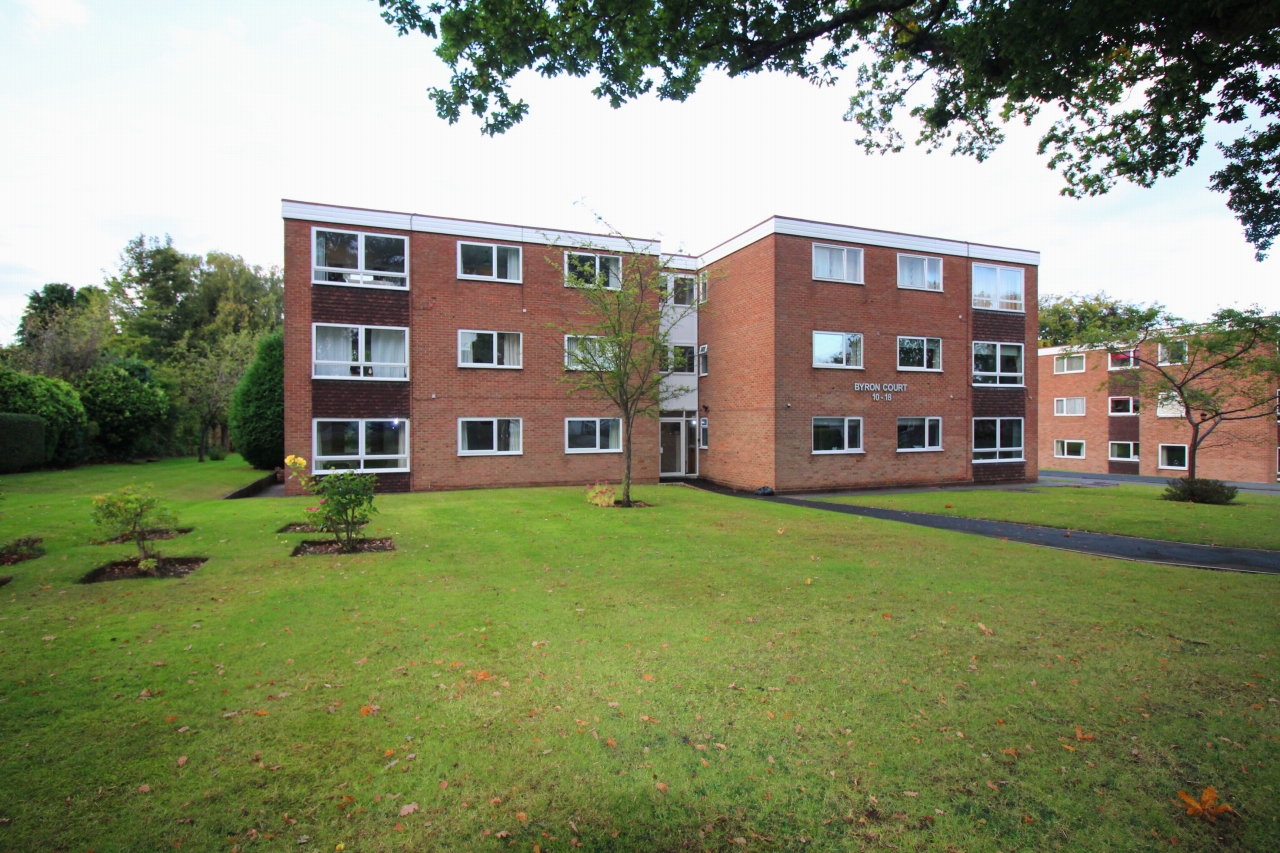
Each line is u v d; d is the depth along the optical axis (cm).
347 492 957
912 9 866
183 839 310
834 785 371
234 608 669
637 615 674
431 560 923
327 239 1908
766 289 2186
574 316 2142
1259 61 698
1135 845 326
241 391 2428
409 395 1972
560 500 1655
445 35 710
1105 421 3922
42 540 960
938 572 896
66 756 377
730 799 355
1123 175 943
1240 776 388
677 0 692
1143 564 990
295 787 355
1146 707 475
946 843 324
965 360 2470
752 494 2148
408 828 325
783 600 739
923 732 432
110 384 2658
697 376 2573
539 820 334
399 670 515
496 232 2066
